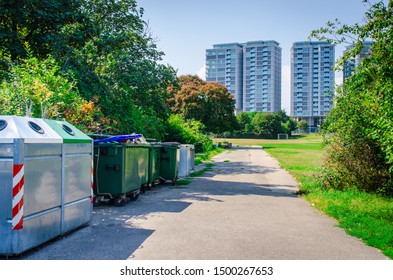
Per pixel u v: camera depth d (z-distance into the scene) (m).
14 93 11.13
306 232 7.59
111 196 10.01
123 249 6.20
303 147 60.56
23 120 6.09
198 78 62.75
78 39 18.48
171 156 14.70
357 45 8.92
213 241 6.75
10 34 17.98
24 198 5.70
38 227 6.05
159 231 7.41
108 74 19.08
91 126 14.22
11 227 5.61
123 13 23.92
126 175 10.20
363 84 11.19
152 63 23.67
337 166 12.71
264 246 6.51
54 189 6.49
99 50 19.53
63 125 7.23
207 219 8.62
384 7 8.39
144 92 21.73
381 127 8.92
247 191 13.50
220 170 22.08
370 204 10.27
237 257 5.89
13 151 5.57
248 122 135.50
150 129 23.19
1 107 10.80
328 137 12.76
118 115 17.72
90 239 6.78
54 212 6.49
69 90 13.03
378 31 8.42
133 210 9.57
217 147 52.84
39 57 18.86
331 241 6.92
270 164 27.06
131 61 21.09
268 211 9.77
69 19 19.30
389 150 9.08
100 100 17.12
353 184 12.45
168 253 6.02
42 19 19.00
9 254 5.61
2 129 5.73
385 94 8.65
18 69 12.30
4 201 5.63
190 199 11.48
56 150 6.53
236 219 8.70
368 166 12.13
